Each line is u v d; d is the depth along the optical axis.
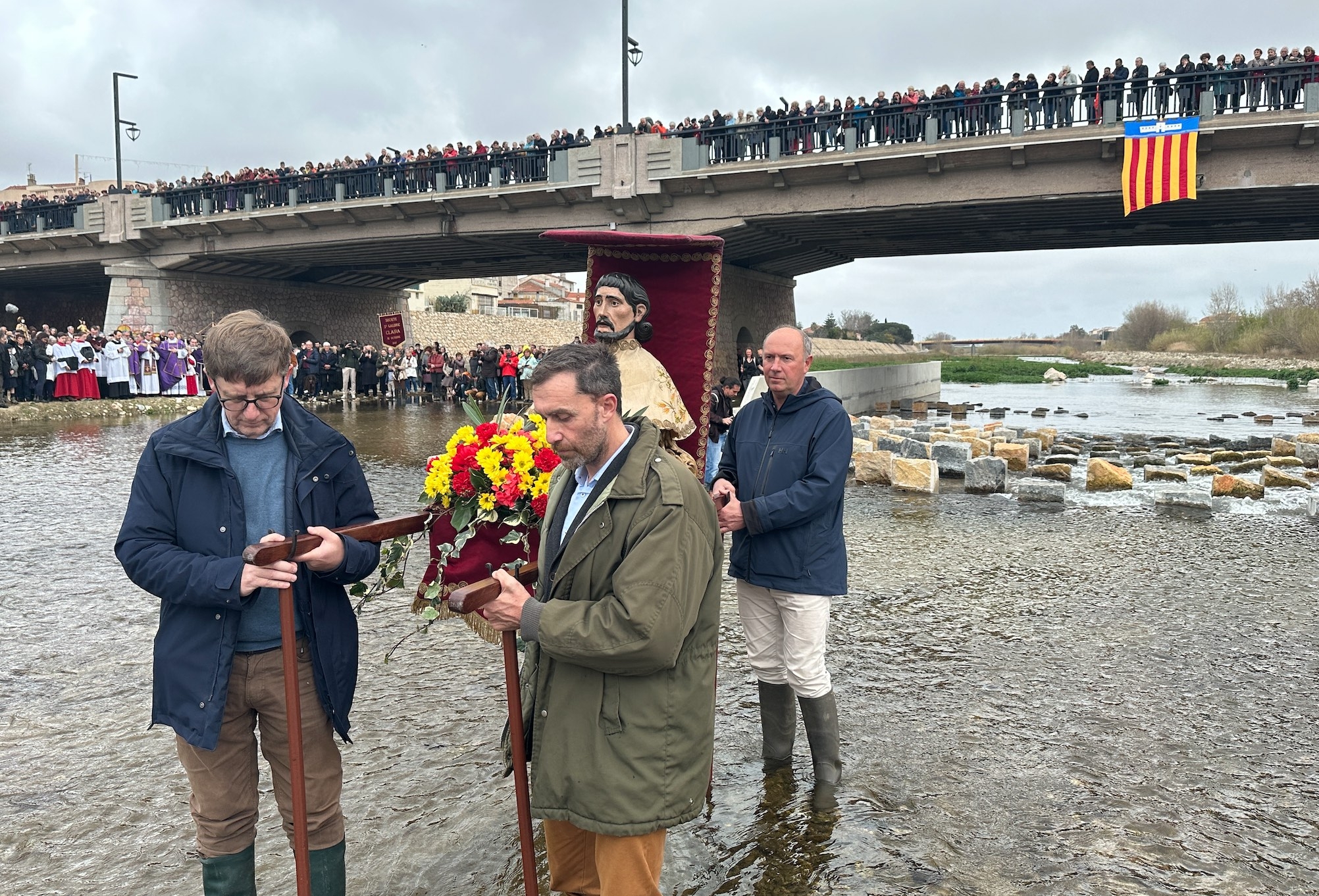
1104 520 9.16
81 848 3.07
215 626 2.18
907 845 3.02
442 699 4.37
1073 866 2.89
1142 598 6.14
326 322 38.59
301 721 2.23
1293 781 3.47
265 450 2.32
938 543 8.02
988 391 39.56
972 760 3.66
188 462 2.24
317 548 2.14
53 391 23.03
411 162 25.16
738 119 21.70
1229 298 72.62
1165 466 13.25
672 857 2.95
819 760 3.46
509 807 3.31
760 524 3.22
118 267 30.97
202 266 32.00
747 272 29.36
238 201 28.58
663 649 2.00
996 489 11.12
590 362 2.08
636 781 2.09
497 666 4.85
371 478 11.95
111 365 24.16
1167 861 2.92
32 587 6.42
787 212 21.38
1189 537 8.27
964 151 18.81
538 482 2.40
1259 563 7.18
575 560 2.12
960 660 4.89
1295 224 22.11
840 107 20.97
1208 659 4.88
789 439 3.38
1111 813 3.23
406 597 6.20
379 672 4.75
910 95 19.78
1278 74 16.50
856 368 25.97
